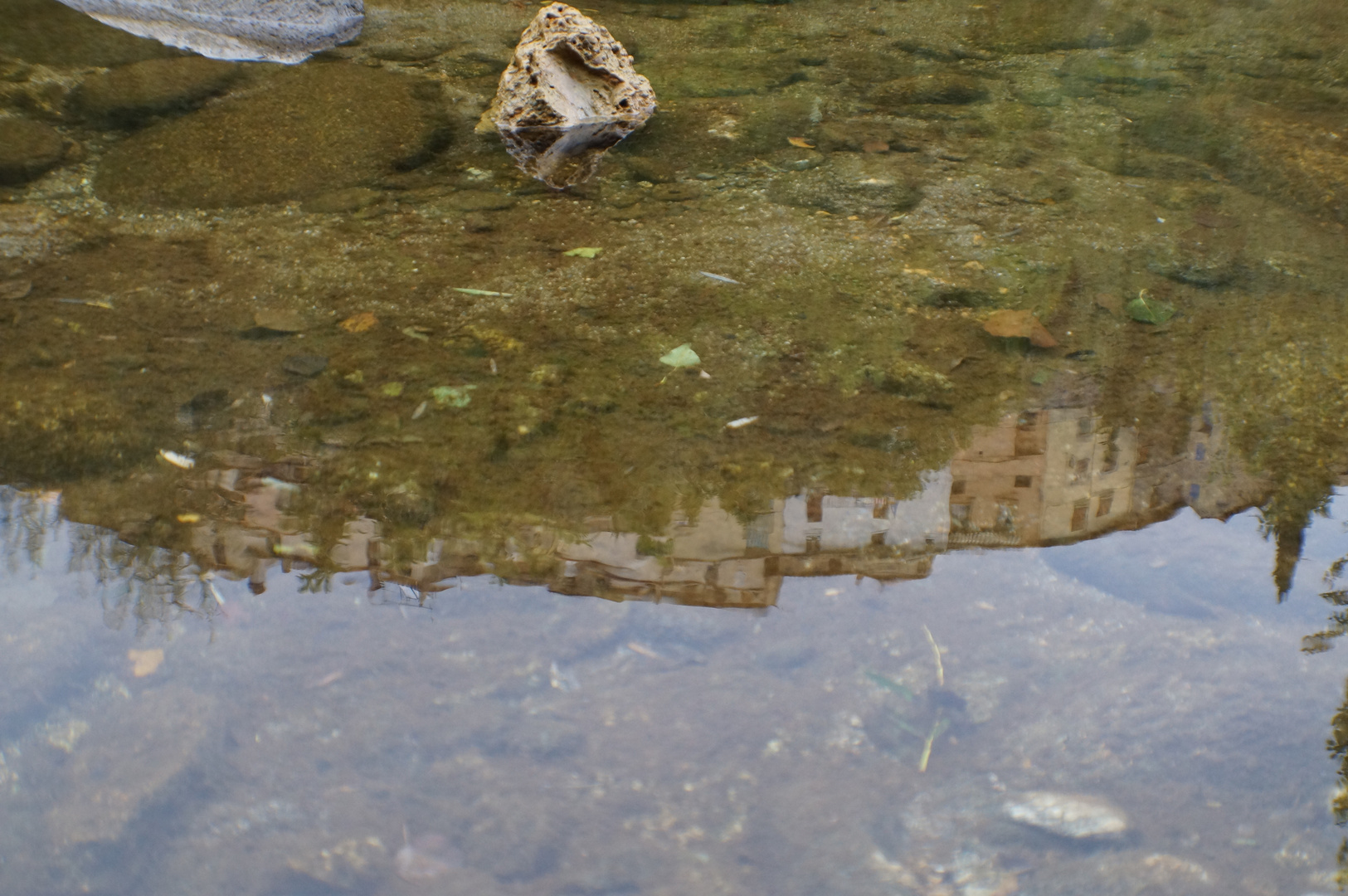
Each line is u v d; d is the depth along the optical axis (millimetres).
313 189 4219
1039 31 4957
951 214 4227
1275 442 3852
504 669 3621
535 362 3916
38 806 3125
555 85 4426
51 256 4035
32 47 4484
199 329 3938
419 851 3004
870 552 3723
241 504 3740
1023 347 3967
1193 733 3508
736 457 3811
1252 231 4211
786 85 4637
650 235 4152
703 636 3648
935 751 3404
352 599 3664
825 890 2951
